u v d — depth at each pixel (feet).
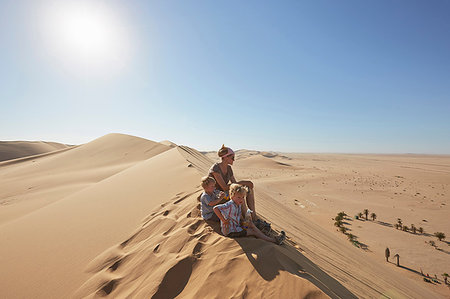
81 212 18.37
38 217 18.65
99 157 122.62
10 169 120.37
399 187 248.73
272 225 14.57
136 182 25.80
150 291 6.75
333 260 13.58
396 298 11.91
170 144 143.64
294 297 5.36
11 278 9.87
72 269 10.18
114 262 9.77
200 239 8.65
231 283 6.11
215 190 10.73
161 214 13.56
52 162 117.19
